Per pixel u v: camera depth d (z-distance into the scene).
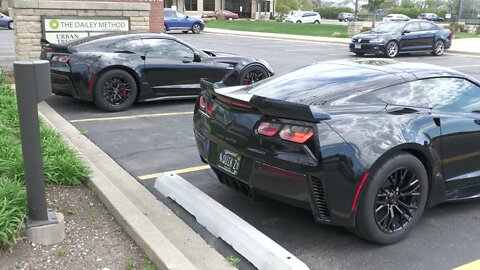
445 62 18.02
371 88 3.93
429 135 3.80
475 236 3.95
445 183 4.07
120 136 6.76
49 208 3.73
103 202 4.18
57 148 4.96
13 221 3.26
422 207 3.86
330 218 3.45
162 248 3.26
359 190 3.42
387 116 3.69
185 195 4.39
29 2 10.36
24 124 3.21
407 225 3.79
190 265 3.08
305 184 3.39
